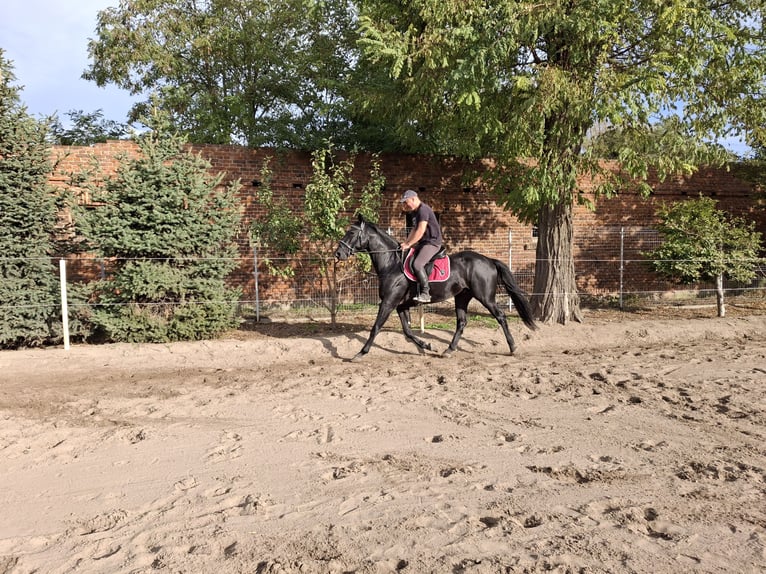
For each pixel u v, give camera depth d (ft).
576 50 30.27
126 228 31.12
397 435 18.47
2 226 30.12
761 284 51.85
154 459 16.60
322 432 18.78
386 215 46.88
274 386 24.57
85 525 12.84
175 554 11.46
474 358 30.32
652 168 53.11
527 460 16.29
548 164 33.45
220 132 58.13
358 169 45.85
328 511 13.21
